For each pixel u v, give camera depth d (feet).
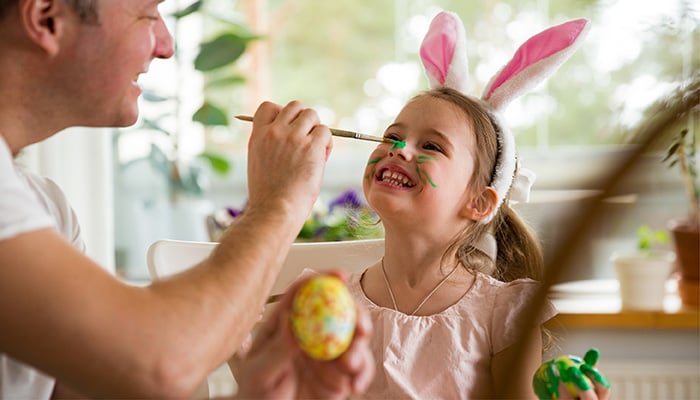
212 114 9.78
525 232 5.35
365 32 10.39
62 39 2.96
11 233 2.51
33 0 2.86
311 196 3.15
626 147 1.84
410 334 4.57
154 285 2.70
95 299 2.52
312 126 3.32
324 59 10.47
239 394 2.70
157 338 2.55
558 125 9.59
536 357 4.35
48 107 3.09
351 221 7.04
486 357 4.56
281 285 5.28
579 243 1.82
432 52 5.38
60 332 2.49
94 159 8.82
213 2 10.39
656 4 8.54
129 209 10.13
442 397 4.45
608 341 8.18
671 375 7.94
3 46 2.94
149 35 3.16
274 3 10.48
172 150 10.12
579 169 9.29
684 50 8.18
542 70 5.07
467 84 5.35
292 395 2.69
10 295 2.49
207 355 2.63
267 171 3.19
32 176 3.73
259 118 3.43
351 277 4.98
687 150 7.70
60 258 2.56
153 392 2.57
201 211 10.33
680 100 1.88
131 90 3.21
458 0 10.09
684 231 7.87
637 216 8.60
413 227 4.64
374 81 10.41
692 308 7.85
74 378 2.57
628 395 8.04
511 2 9.87
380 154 4.72
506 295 4.67
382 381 4.51
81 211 8.77
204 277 2.73
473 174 4.81
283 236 2.97
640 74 8.90
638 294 7.91
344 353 2.63
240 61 10.50
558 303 5.18
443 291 4.73
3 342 2.55
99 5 2.96
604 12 9.17
